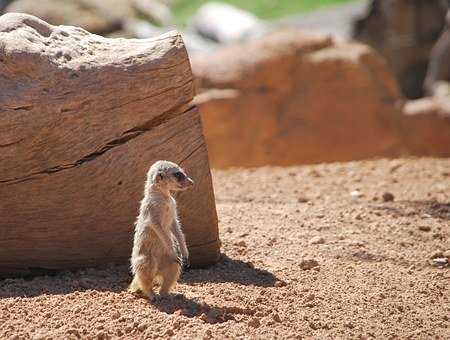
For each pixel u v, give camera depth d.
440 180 17.67
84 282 11.01
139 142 11.55
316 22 54.59
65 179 11.36
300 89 28.22
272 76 27.98
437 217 14.51
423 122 28.97
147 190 10.39
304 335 9.68
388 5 43.84
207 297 10.56
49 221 11.45
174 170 10.30
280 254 12.62
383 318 10.33
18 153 11.16
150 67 11.48
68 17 36.12
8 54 11.13
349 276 11.76
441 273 12.05
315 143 27.94
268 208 14.95
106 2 44.06
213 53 29.45
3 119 11.03
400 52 44.12
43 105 11.14
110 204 11.54
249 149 27.55
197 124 11.78
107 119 11.40
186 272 11.76
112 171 11.47
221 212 14.65
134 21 44.94
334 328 9.95
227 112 27.34
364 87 28.42
